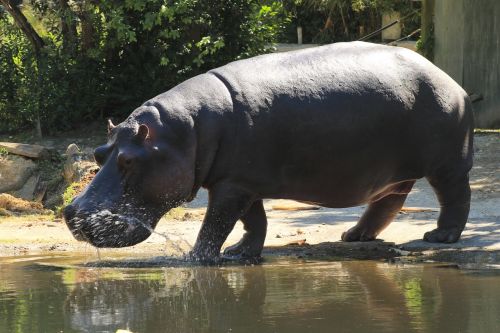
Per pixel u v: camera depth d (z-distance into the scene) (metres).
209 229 15.05
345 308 10.84
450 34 41.56
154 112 14.41
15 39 35.94
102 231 13.95
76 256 16.36
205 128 14.49
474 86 39.56
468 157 16.38
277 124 14.71
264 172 14.84
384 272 13.88
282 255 16.14
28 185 28.17
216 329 9.73
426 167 15.98
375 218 17.22
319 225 19.58
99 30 34.97
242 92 14.74
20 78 35.38
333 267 14.54
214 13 35.62
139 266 14.89
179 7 33.28
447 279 13.06
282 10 41.50
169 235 18.77
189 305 11.22
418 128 15.62
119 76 35.34
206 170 14.71
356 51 15.73
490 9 38.41
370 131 15.20
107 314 10.68
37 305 11.35
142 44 35.09
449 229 16.48
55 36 36.59
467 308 10.76
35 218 23.06
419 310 10.68
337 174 15.23
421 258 15.41
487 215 19.78
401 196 17.14
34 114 34.84
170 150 14.25
